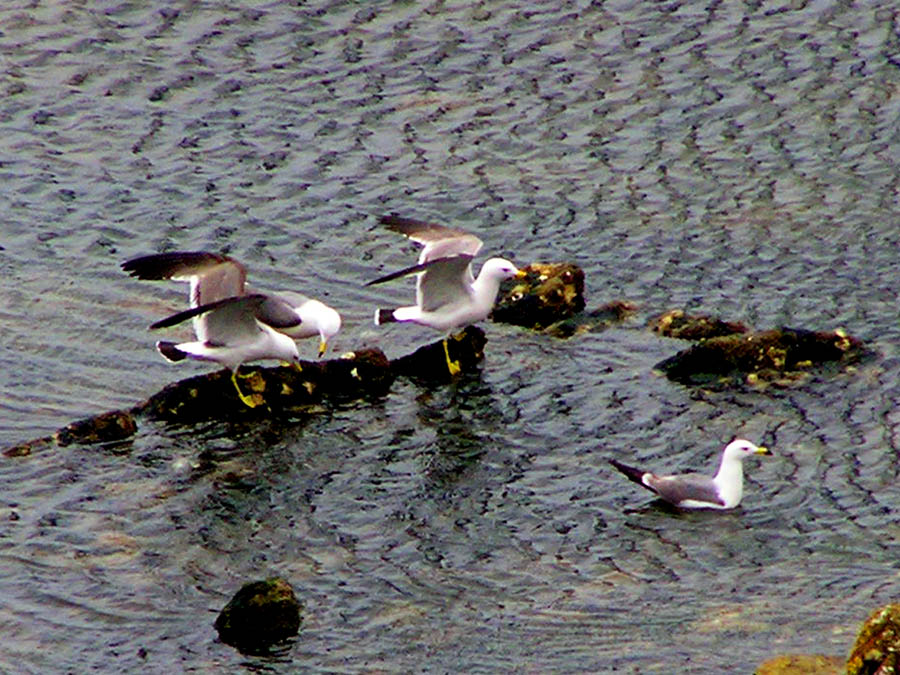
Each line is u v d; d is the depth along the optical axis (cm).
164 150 3647
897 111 3694
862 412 2667
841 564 2239
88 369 2875
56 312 3064
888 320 2980
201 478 2505
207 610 2156
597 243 3300
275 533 2353
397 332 3031
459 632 2094
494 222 3378
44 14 4141
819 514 2373
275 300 2756
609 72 3872
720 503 2389
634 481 2436
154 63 3953
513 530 2356
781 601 2144
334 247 3309
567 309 3062
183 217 3409
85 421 2619
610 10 4112
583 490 2466
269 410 2712
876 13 4062
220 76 3903
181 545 2317
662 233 3325
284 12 4134
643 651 2031
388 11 4131
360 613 2144
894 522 2344
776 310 3038
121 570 2250
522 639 2073
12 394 2777
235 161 3600
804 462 2522
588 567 2250
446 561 2273
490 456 2580
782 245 3269
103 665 2039
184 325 3027
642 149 3606
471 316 2834
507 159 3584
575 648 2047
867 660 1866
